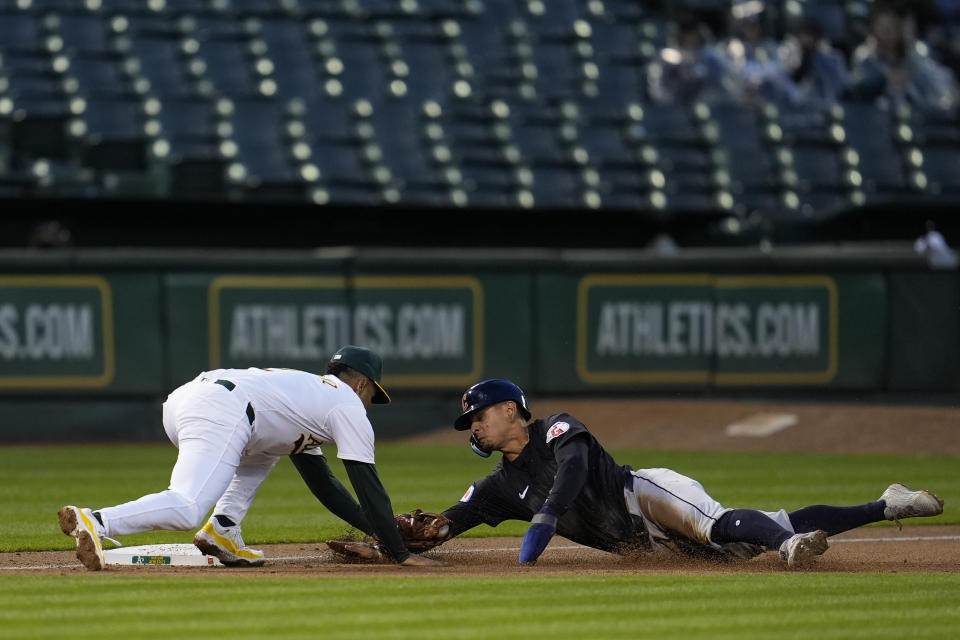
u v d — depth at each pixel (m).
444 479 36.50
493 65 74.12
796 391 51.78
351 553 21.39
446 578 18.88
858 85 75.62
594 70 75.69
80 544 18.70
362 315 49.72
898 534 27.02
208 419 19.33
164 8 72.31
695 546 20.86
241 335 48.84
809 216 64.25
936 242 56.62
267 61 69.69
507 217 62.47
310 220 59.72
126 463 41.19
